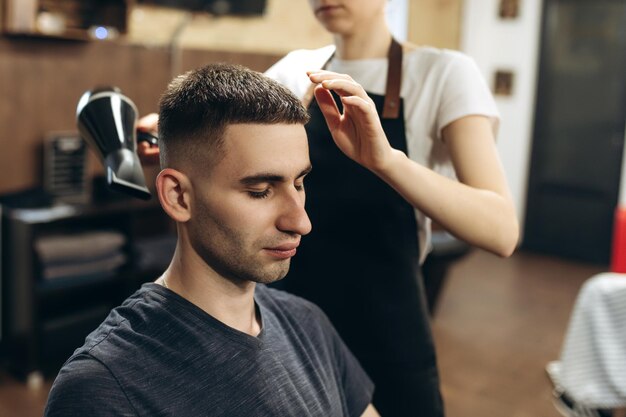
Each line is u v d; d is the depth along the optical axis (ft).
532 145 19.38
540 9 18.75
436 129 4.56
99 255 10.56
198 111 2.80
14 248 10.03
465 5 19.65
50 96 10.82
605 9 17.89
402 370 4.68
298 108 2.91
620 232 10.81
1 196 10.50
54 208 10.30
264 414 2.97
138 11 12.89
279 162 2.81
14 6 10.00
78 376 2.69
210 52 12.85
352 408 3.72
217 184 2.83
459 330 13.15
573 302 15.21
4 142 10.41
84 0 11.43
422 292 4.77
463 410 10.04
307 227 2.89
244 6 13.65
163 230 13.15
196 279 3.00
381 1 4.55
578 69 18.45
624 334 9.39
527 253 19.36
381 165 3.46
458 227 3.76
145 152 4.41
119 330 2.88
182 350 2.89
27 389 9.99
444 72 4.46
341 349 3.77
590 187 18.62
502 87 19.61
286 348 3.28
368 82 4.66
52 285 10.06
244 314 3.12
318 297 4.82
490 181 4.12
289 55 4.65
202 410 2.84
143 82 11.96
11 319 10.34
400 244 4.61
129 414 2.69
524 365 11.69
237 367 2.97
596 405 9.50
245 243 2.87
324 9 4.47
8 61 10.28
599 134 18.35
